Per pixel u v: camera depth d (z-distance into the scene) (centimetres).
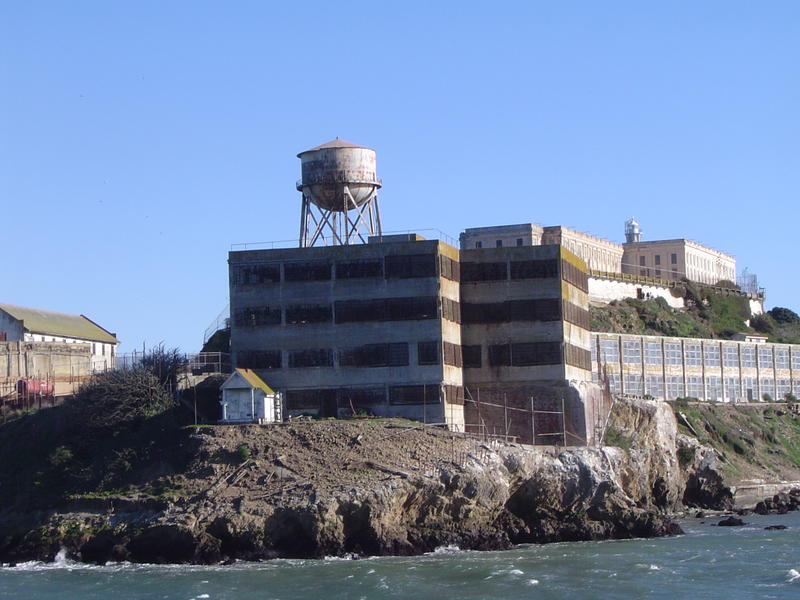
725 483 13325
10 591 7838
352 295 10912
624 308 18338
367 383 10831
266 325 11006
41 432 10844
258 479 9219
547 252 11312
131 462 9869
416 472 9256
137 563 8819
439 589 7606
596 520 10150
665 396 15900
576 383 11225
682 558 8775
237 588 7681
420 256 10844
